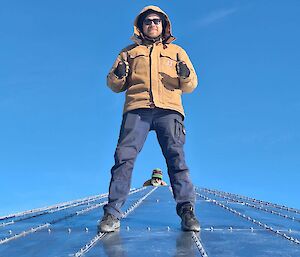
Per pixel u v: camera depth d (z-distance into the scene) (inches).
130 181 107.7
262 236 96.5
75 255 77.8
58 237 96.9
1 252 83.6
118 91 117.1
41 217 140.6
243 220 123.0
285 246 85.4
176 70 113.0
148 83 111.0
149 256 75.9
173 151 109.3
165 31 118.0
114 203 104.2
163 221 118.8
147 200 184.4
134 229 104.7
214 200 186.4
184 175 109.0
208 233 99.7
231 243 87.7
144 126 110.4
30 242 92.4
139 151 110.8
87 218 131.6
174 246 84.0
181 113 112.5
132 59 115.1
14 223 126.6
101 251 80.8
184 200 107.4
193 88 115.0
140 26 118.9
